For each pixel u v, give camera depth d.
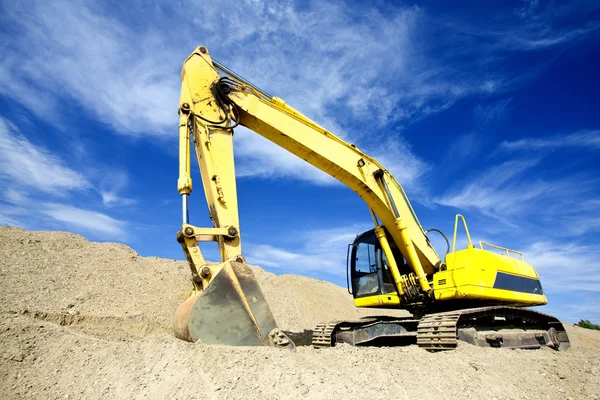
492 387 5.25
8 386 4.68
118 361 5.15
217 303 5.50
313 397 4.35
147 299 10.34
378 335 8.52
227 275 5.68
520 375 5.83
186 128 6.81
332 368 5.24
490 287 8.40
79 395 4.52
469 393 5.00
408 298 8.84
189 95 7.09
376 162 8.91
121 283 10.66
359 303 9.96
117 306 9.50
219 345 5.28
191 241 6.09
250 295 5.74
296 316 13.91
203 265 5.88
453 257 8.55
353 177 8.37
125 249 13.09
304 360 5.29
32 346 5.58
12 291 8.65
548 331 10.02
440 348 7.01
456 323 7.11
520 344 8.79
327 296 17.41
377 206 8.76
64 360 5.26
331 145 8.25
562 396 5.25
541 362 6.63
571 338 15.03
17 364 5.12
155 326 9.21
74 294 9.43
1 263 9.66
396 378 5.18
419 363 5.93
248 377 4.58
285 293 15.45
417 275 8.64
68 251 11.43
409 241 8.64
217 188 6.60
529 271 10.01
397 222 8.67
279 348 5.50
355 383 4.82
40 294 8.93
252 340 5.54
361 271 10.10
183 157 6.58
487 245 9.16
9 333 5.75
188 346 5.12
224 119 7.11
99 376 4.88
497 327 8.88
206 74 7.30
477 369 5.87
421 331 7.48
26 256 10.39
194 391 4.33
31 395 4.53
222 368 4.70
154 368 4.90
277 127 7.68
